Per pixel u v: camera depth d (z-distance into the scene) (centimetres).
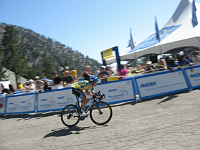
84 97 425
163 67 628
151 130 342
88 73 600
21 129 488
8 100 737
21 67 4622
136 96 603
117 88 620
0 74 3575
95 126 423
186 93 586
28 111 689
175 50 1037
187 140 277
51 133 416
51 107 657
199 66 632
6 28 4591
